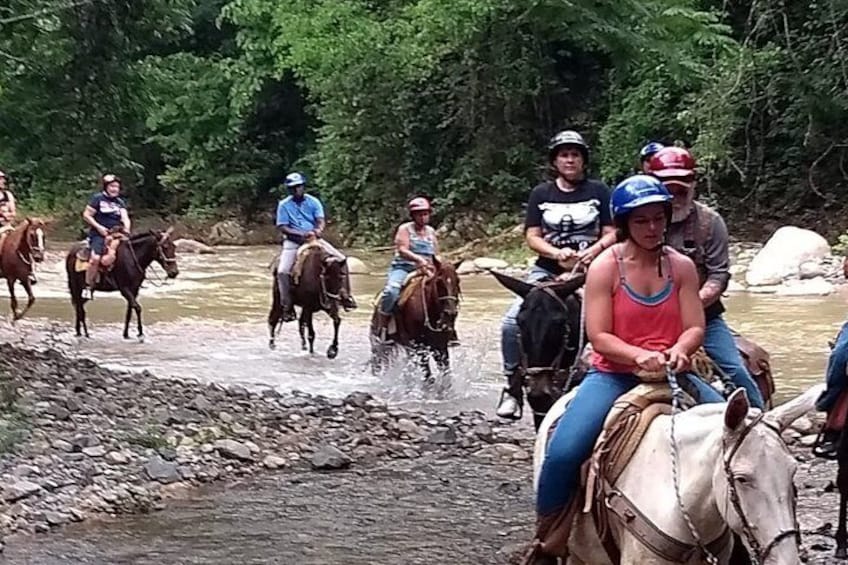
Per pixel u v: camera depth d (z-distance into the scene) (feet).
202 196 154.10
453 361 58.54
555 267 32.53
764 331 65.36
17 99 83.71
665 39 112.37
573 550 20.26
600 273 19.48
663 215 19.16
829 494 34.45
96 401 44.86
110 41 80.38
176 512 33.81
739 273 89.30
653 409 18.93
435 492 35.81
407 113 126.31
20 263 74.74
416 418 45.75
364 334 70.33
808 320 68.90
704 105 102.78
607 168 113.39
